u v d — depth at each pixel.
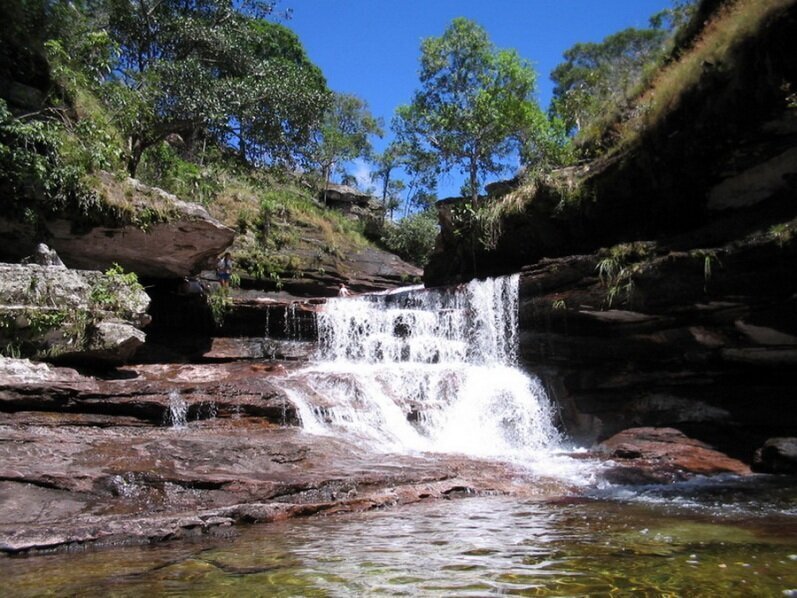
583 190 13.57
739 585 3.48
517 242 15.84
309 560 4.20
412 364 13.41
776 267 9.01
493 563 4.04
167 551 4.60
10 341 9.01
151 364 11.70
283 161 28.23
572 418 11.96
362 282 25.28
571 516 5.74
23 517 5.30
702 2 13.09
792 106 9.16
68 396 8.20
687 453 9.66
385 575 3.79
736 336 9.83
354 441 8.79
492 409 11.44
